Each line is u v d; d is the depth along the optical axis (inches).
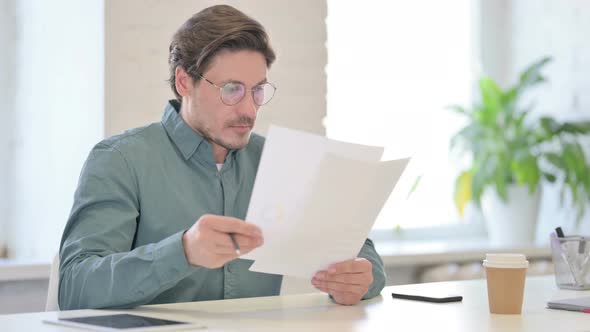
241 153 80.0
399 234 159.3
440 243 155.3
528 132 150.3
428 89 163.5
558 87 158.4
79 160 106.7
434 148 163.9
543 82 154.6
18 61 118.6
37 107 114.8
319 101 122.4
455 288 75.9
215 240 56.8
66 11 110.1
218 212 76.8
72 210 69.9
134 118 106.6
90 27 105.9
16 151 118.6
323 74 123.0
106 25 103.8
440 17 164.9
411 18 161.6
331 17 153.2
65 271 65.4
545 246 145.1
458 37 166.7
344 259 64.1
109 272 61.3
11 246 118.6
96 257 64.4
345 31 154.6
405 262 130.3
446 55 165.5
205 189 76.5
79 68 107.8
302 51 120.8
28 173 116.3
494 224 154.3
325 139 61.7
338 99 153.6
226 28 71.1
